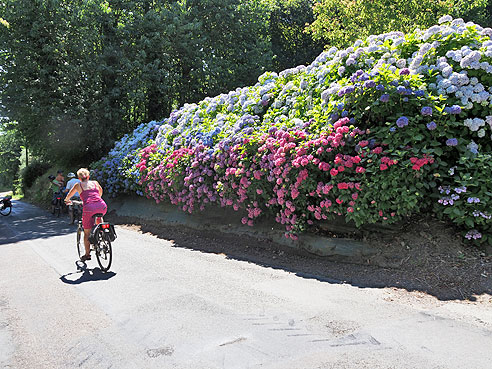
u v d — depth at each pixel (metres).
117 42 19.08
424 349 3.41
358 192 5.96
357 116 6.44
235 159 8.02
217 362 3.38
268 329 3.99
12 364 3.53
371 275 5.49
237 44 23.66
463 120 6.05
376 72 6.15
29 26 17.38
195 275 6.14
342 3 23.11
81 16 17.53
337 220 6.67
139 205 13.34
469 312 4.14
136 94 18.41
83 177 7.04
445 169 5.83
